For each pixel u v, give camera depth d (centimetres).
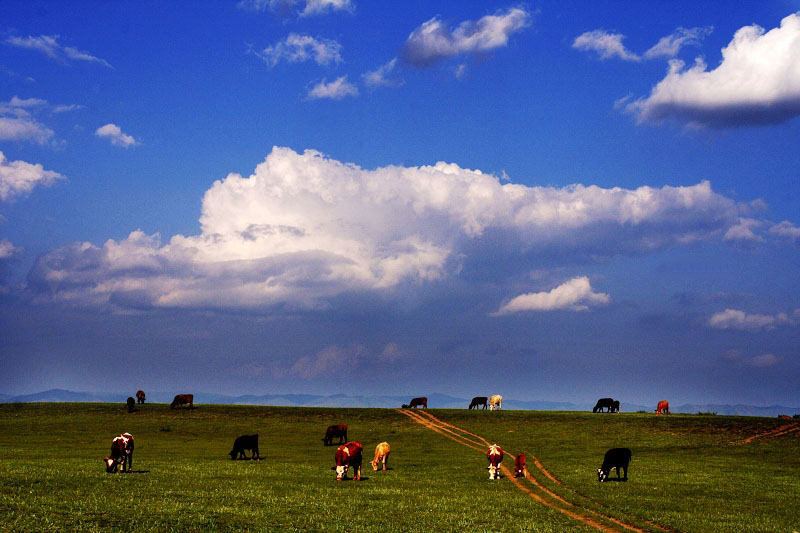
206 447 5903
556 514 2741
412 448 6019
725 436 6562
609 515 2786
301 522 2384
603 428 7262
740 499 3294
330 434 6253
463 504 2897
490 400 9981
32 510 2314
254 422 8088
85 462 4091
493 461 3938
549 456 5356
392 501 2902
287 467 4194
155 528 2183
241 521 2350
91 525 2166
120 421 8119
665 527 2575
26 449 5319
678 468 4575
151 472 3572
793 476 4309
